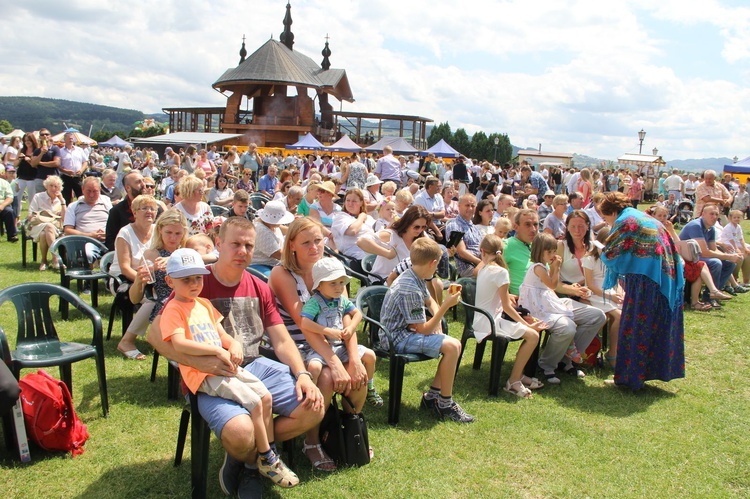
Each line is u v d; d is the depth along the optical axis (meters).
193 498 3.04
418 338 4.21
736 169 26.44
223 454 3.53
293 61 47.47
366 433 3.54
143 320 4.98
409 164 24.89
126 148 19.11
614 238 4.93
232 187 14.83
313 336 3.53
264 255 5.82
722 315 7.61
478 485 3.42
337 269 3.51
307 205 8.11
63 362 3.63
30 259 8.72
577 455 3.85
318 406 3.16
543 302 5.23
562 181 26.61
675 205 19.30
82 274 6.04
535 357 5.09
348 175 13.33
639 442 4.08
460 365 5.50
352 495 3.21
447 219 9.48
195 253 3.13
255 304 3.42
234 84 44.72
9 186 10.19
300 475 3.35
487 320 4.97
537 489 3.42
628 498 3.40
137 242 5.34
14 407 3.28
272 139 45.28
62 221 8.55
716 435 4.27
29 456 3.33
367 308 4.70
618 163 39.47
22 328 3.88
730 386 5.28
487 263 5.18
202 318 3.11
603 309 5.61
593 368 5.56
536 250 5.30
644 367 4.95
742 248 9.38
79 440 3.52
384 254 6.04
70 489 3.12
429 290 5.12
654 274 4.79
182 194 6.45
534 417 4.39
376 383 4.85
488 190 17.83
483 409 4.49
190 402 3.03
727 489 3.57
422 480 3.41
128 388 4.41
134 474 3.29
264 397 3.04
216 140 39.59
